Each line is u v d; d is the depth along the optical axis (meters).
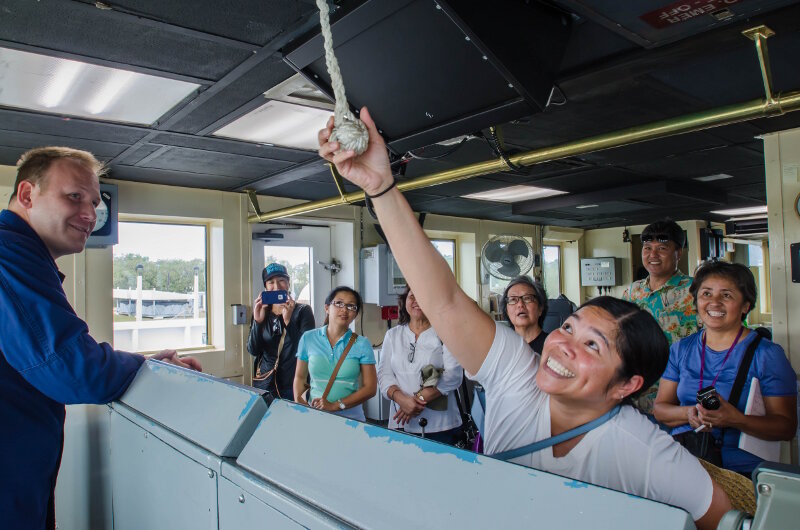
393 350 2.80
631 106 2.34
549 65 1.55
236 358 4.18
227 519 0.96
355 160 0.92
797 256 2.58
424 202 5.12
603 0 1.28
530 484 0.62
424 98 1.64
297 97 2.24
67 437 1.72
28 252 1.12
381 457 0.77
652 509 0.53
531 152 2.03
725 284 1.81
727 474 0.98
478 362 1.09
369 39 1.50
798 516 0.46
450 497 0.67
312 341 2.86
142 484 1.28
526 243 4.39
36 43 1.71
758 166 3.78
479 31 1.33
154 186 3.87
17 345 1.06
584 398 0.94
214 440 1.02
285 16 1.58
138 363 1.45
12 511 1.06
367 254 4.95
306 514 0.77
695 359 1.90
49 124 2.52
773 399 1.71
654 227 2.57
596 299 1.01
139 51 1.80
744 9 1.30
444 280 1.04
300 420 0.93
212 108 2.35
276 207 4.54
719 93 2.19
